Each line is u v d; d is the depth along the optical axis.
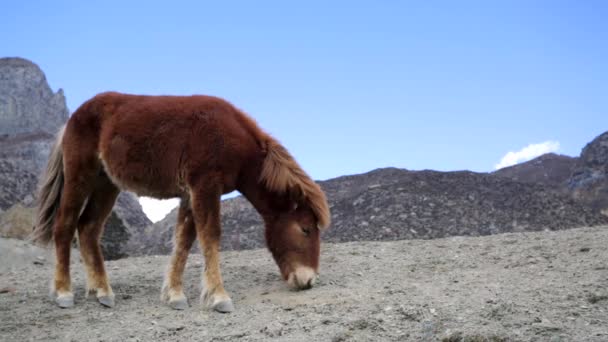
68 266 6.37
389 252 8.27
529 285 5.65
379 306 5.30
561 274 5.99
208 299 5.70
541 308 4.86
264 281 7.04
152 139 5.92
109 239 12.12
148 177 6.01
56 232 6.35
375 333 4.63
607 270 5.98
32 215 12.61
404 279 6.53
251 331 4.93
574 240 7.70
